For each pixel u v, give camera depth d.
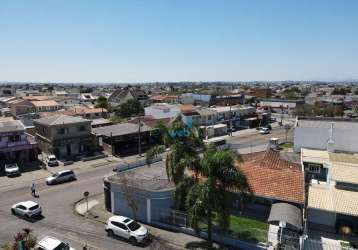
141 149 62.78
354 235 26.91
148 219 29.75
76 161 54.31
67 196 37.50
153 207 29.52
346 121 43.66
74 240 26.69
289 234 24.58
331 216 28.05
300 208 27.72
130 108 103.44
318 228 28.22
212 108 95.69
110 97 144.88
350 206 26.05
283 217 24.80
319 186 29.67
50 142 56.25
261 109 112.19
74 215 31.97
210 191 22.48
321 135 40.28
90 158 55.41
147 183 30.73
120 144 60.50
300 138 41.34
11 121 54.19
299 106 121.88
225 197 23.06
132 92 137.62
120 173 34.00
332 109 106.44
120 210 31.75
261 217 29.62
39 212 31.81
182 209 29.27
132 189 29.30
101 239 26.89
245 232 26.25
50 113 91.25
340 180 28.83
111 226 27.30
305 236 24.77
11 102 111.94
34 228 28.97
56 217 31.47
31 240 23.25
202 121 85.06
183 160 24.28
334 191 28.53
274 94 192.00
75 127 58.38
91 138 60.19
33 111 106.88
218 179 23.31
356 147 38.84
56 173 43.31
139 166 38.06
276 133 83.31
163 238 26.66
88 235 27.62
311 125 42.91
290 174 30.47
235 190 24.11
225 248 24.86
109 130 63.00
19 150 51.78
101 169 49.38
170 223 28.86
